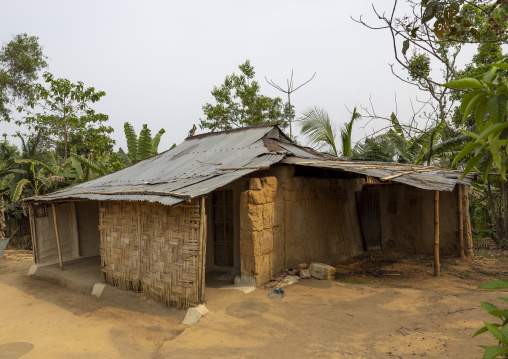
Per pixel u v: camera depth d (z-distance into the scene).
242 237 7.21
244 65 25.81
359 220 10.89
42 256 10.59
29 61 21.58
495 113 2.25
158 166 10.18
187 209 6.16
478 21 7.70
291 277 7.55
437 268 7.84
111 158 21.59
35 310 7.10
